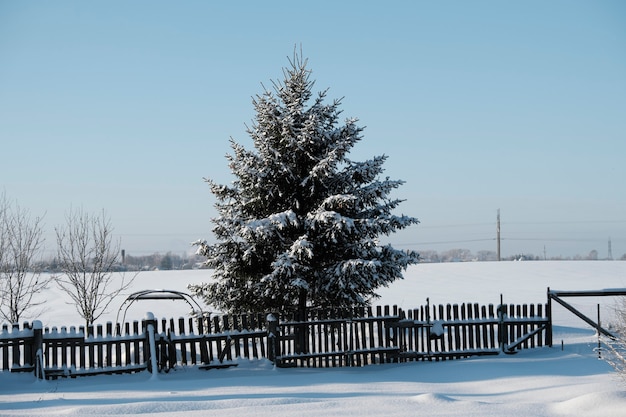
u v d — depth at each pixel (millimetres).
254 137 18500
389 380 14141
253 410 10375
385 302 34312
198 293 18547
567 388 12523
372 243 16859
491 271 54281
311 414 10062
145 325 15508
